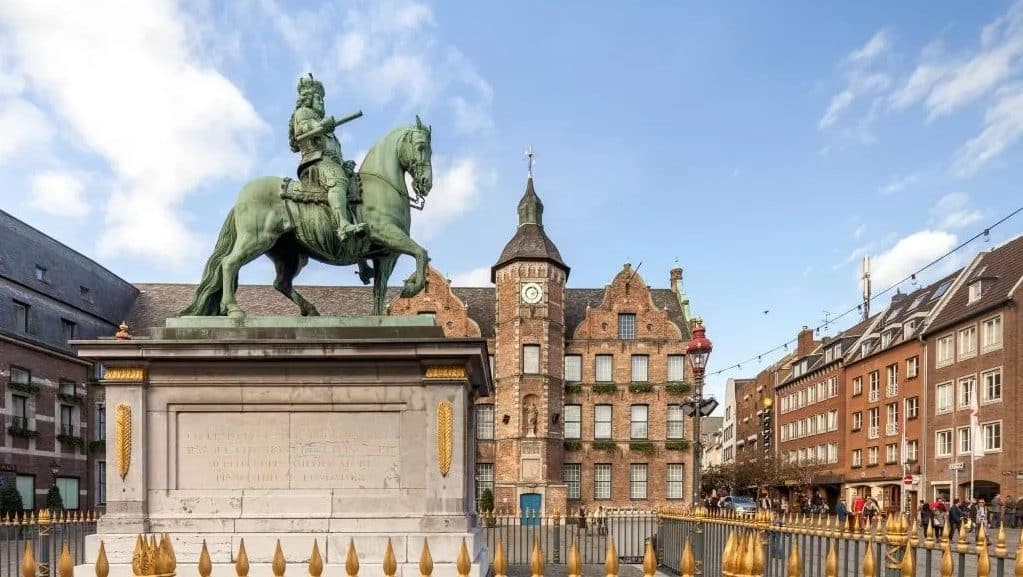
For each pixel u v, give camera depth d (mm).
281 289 10297
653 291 47594
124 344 8539
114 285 43031
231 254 9234
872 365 48031
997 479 34312
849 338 52844
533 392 39812
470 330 42594
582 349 42906
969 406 37281
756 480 55188
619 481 41562
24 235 35312
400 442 8656
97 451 37094
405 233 9484
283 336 8953
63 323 36125
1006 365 34250
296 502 8547
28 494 32031
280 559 4270
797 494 51188
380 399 8703
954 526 22609
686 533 12820
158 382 8750
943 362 39875
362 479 8625
